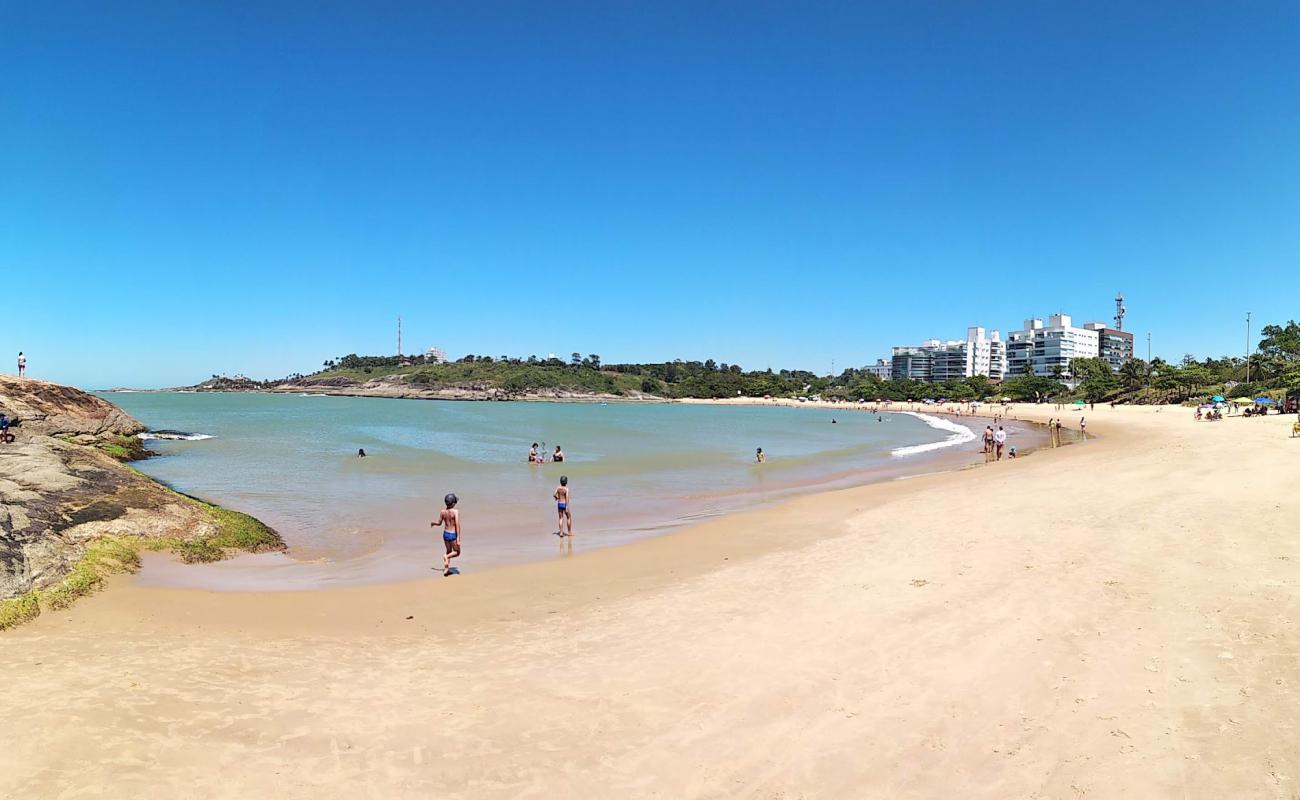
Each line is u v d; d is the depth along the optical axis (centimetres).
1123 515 1403
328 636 876
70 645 799
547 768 549
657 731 605
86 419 3103
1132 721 571
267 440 4484
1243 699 587
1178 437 3931
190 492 2219
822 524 1656
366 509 1992
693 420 9344
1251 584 874
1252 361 9581
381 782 530
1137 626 769
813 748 565
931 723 594
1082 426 5566
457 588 1130
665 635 859
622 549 1451
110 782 520
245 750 573
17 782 513
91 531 1155
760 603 977
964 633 791
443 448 4169
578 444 4731
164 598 998
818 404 18638
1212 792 473
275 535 1529
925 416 11056
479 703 668
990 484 2205
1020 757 533
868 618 869
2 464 1309
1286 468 1934
